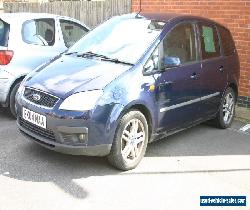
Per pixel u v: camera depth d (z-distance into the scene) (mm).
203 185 5199
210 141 6816
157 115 5801
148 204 4652
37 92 5348
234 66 7621
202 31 6863
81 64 5766
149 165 5688
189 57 6477
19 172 5219
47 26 8008
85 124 5016
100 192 4844
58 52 7973
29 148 5988
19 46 7359
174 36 6242
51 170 5324
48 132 5207
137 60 5684
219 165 5840
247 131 7488
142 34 6117
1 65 7168
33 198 4625
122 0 11375
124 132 5332
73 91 5133
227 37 7613
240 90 9086
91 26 12359
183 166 5727
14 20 7492
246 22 8805
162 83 5809
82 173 5289
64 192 4793
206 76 6750
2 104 7320
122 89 5277
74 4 12781
